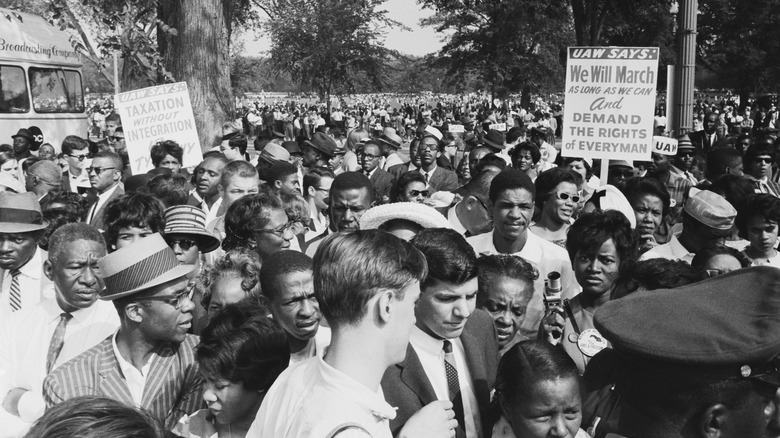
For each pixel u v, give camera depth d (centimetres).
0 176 822
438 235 333
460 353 356
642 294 235
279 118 4869
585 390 295
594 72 726
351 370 230
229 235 513
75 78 2069
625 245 446
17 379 417
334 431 213
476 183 618
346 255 233
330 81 4550
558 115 4616
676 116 1320
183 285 362
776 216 557
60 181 851
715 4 6688
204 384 369
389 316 234
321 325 432
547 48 5334
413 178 703
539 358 301
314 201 760
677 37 1323
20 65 1831
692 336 208
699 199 552
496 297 402
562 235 624
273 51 4531
